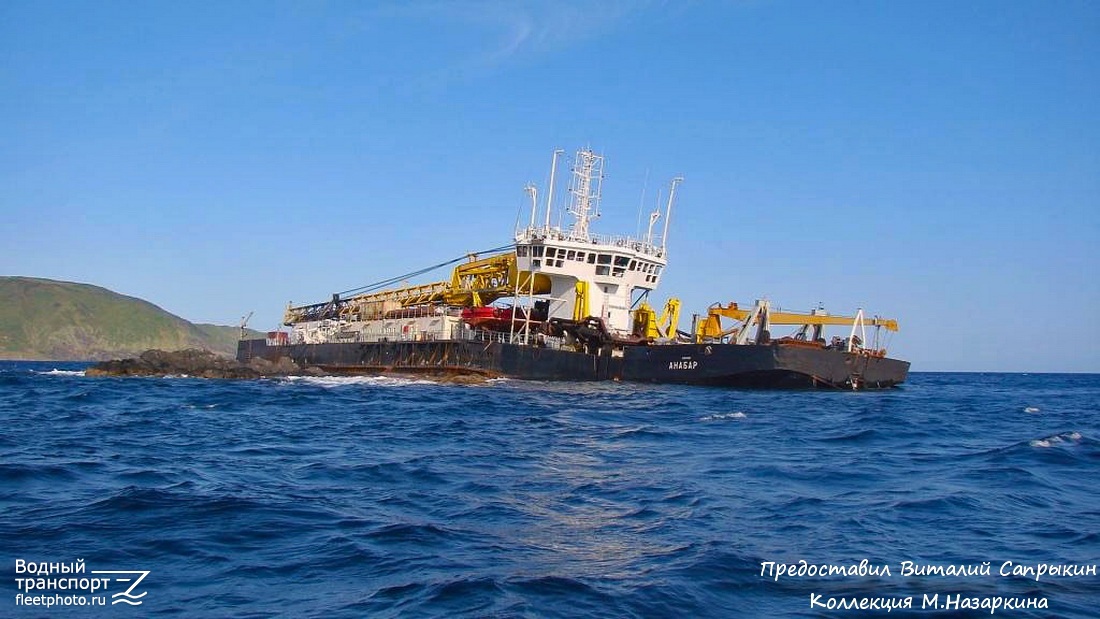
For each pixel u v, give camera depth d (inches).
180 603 624.7
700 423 1982.0
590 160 3750.0
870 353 3326.8
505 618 583.5
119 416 2124.8
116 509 914.7
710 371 3127.5
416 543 793.6
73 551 754.2
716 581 683.4
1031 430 1973.4
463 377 3457.2
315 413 2258.9
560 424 1953.7
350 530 840.3
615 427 1897.1
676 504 992.2
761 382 3036.4
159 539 796.0
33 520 866.1
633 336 3582.7
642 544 800.3
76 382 3804.1
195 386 3491.6
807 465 1312.7
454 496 1034.1
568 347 3617.1
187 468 1240.8
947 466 1316.4
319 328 5157.5
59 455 1358.3
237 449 1498.5
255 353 5684.1
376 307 4753.9
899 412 2319.1
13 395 2915.8
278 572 700.0
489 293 4119.1
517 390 3107.8
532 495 1046.4
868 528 876.0
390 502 990.4
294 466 1285.7
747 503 1001.5
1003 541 830.5
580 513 940.6
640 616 600.1
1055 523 911.7
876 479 1189.7
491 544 795.4
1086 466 1334.9
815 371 3038.9
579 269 3587.6
